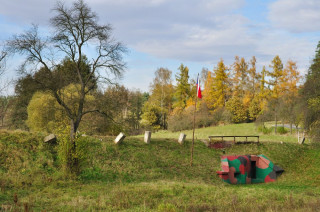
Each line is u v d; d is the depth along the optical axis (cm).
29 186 1720
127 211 1182
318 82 3147
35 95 3703
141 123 7469
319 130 3061
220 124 7381
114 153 2502
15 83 2133
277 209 1225
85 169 2147
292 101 4988
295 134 4947
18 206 1189
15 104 3044
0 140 2200
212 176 2562
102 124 3559
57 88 2186
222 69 7888
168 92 9000
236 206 1272
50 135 2352
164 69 8862
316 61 3628
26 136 2358
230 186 2373
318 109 3044
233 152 3111
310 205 1273
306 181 2617
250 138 4275
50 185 1781
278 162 3031
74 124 2181
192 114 7325
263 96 7238
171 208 1202
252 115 7319
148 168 2412
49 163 2084
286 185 2484
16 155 2078
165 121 8406
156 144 2902
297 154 3266
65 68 2352
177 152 2838
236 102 7575
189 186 1883
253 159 2955
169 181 2152
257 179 2852
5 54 2561
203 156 2888
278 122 6869
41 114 3634
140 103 8331
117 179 2108
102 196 1488
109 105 2555
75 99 2753
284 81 6650
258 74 8400
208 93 8162
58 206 1277
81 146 2034
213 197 1557
